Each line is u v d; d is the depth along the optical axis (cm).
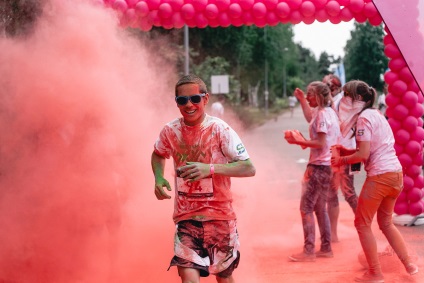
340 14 772
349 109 612
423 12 618
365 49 4266
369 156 593
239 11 762
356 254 723
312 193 698
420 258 677
